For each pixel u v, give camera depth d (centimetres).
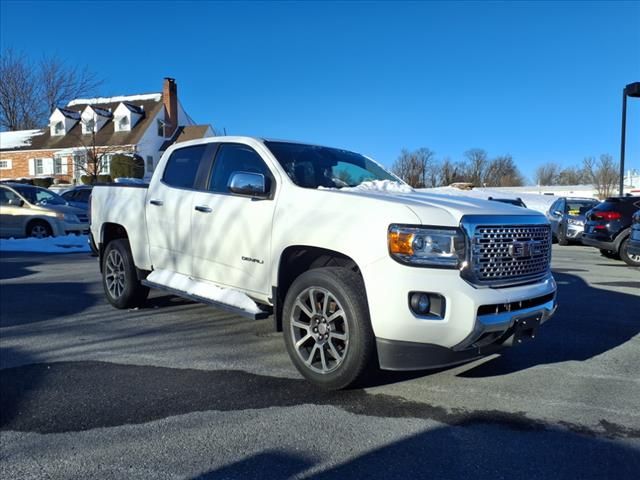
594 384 400
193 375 412
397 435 312
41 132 4369
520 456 289
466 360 352
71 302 678
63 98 4909
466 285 335
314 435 312
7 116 4941
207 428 320
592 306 679
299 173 443
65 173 4028
